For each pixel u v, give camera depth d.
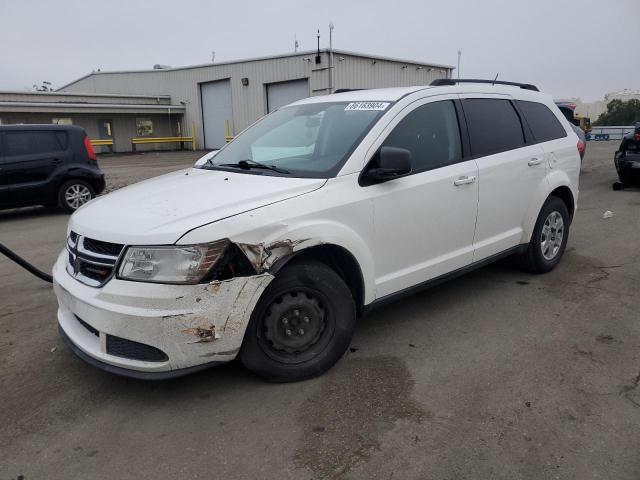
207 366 3.04
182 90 32.41
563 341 3.91
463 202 4.23
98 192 10.71
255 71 28.56
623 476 2.52
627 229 7.35
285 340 3.30
